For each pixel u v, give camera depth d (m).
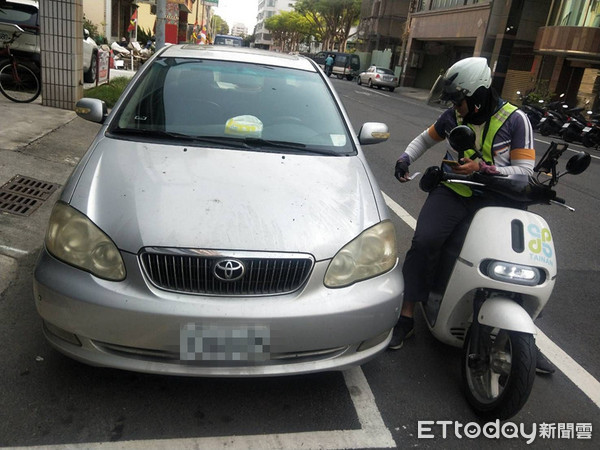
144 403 2.56
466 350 2.84
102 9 25.33
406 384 2.91
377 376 2.96
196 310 2.24
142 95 3.49
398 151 10.20
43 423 2.37
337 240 2.49
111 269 2.31
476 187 2.90
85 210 2.47
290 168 2.97
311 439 2.43
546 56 25.66
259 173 2.85
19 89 8.84
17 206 4.75
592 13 21.88
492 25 28.53
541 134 16.64
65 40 8.55
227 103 3.52
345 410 2.65
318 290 2.40
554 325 3.80
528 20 27.47
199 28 41.28
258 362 2.34
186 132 3.24
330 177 2.96
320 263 2.41
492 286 2.65
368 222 2.67
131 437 2.34
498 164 2.85
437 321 2.99
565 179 9.20
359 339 2.48
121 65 19.23
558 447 2.56
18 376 2.65
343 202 2.74
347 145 3.43
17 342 2.92
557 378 3.14
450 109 3.10
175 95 3.51
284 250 2.37
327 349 2.44
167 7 20.59
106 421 2.42
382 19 51.50
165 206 2.46
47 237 2.50
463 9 32.06
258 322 2.28
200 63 3.83
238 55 4.03
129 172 2.72
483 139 2.85
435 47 38.44
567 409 2.86
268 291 2.36
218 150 3.06
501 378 2.69
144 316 2.23
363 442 2.45
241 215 2.47
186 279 2.30
